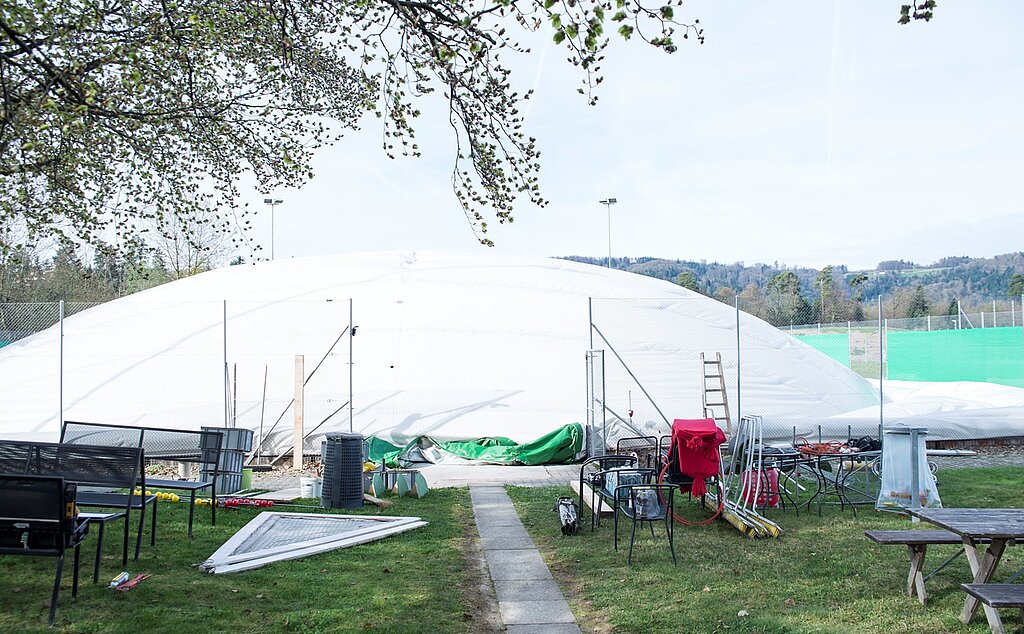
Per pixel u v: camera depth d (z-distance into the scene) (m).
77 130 7.13
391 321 17.41
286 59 8.04
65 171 8.48
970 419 16.19
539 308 18.23
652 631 5.39
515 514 9.74
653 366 16.83
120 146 9.02
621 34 5.06
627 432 15.04
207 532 8.04
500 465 14.55
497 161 7.07
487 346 16.89
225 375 14.03
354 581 6.41
